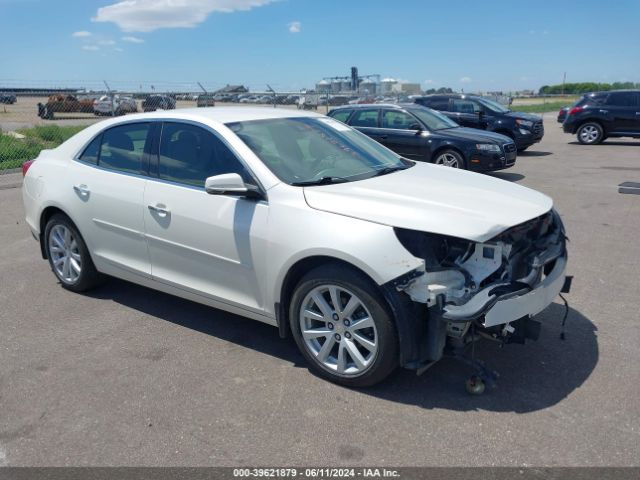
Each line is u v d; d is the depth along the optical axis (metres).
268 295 3.66
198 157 4.05
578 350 3.88
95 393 3.45
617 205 8.41
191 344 4.09
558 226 3.95
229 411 3.23
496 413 3.16
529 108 42.50
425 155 11.08
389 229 3.16
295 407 3.26
